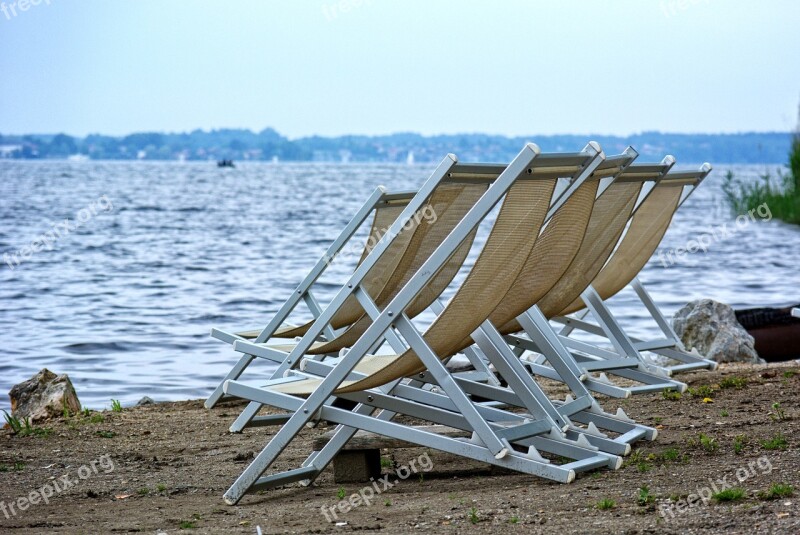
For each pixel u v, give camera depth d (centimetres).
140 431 1222
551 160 791
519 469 793
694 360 1427
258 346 1088
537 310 1142
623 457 906
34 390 1402
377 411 1258
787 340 1880
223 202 10219
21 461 1041
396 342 1062
